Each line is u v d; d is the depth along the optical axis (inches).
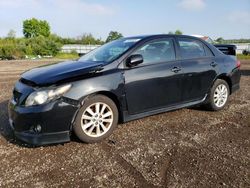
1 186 123.7
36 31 2721.5
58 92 154.6
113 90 171.6
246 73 498.0
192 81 211.3
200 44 226.5
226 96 238.5
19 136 158.1
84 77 164.2
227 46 319.3
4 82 397.7
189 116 221.3
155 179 129.0
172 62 201.3
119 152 156.7
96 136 169.2
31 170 137.1
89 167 139.9
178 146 164.7
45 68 184.7
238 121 210.7
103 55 195.6
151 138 176.7
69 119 157.5
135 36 212.2
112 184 125.0
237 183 125.5
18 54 1279.5
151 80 187.6
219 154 154.3
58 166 141.0
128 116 183.2
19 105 158.4
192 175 132.4
